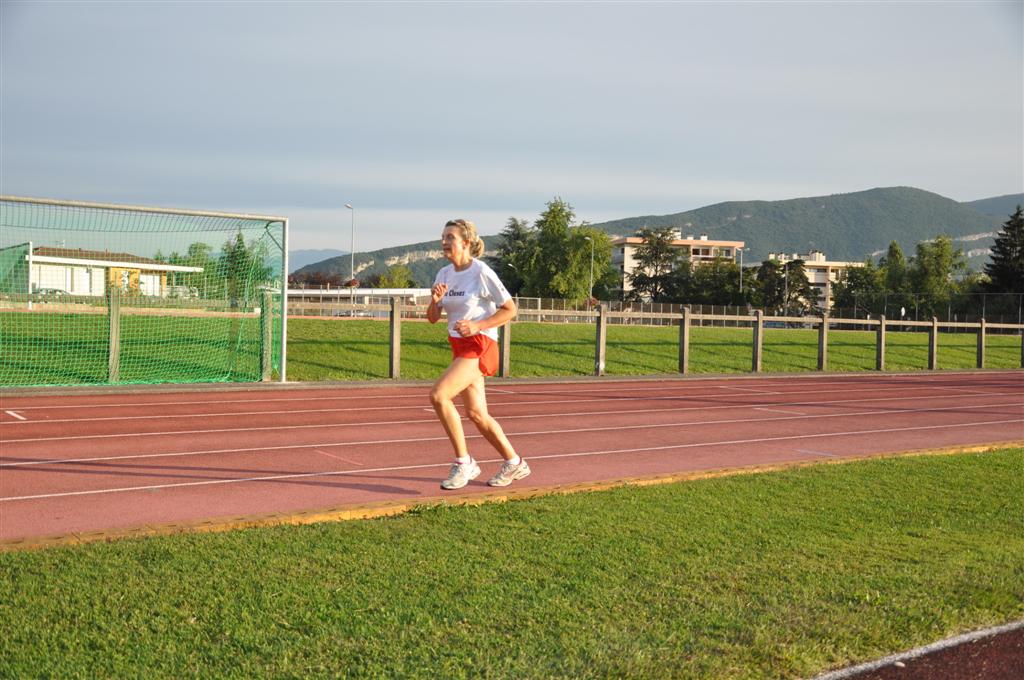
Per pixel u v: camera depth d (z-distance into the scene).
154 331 18.86
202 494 7.17
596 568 4.87
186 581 4.47
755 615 4.18
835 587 4.64
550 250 93.69
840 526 6.04
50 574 4.54
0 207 15.09
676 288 119.50
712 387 19.92
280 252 17.45
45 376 16.03
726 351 27.41
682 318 23.45
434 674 3.43
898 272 110.12
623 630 3.93
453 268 7.00
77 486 7.42
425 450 9.73
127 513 6.47
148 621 3.92
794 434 12.09
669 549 5.31
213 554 4.98
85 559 4.83
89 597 4.20
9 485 7.42
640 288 128.25
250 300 17.86
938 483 7.83
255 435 10.71
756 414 14.48
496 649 3.69
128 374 16.77
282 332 17.36
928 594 4.58
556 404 15.21
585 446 10.43
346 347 21.30
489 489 7.46
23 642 3.64
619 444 10.67
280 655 3.57
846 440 11.59
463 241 6.92
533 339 25.42
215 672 3.40
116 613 4.00
